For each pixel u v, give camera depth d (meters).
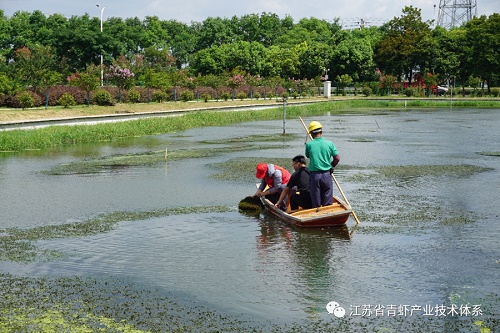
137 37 89.19
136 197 13.71
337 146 24.31
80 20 94.50
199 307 7.21
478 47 74.25
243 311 7.09
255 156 20.98
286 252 9.45
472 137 28.36
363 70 81.62
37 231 10.71
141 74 52.81
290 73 82.69
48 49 40.91
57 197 13.75
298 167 11.66
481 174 17.02
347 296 7.56
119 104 40.22
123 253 9.40
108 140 26.98
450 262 8.88
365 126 35.28
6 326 6.61
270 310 7.12
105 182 15.74
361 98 68.94
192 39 105.94
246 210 12.28
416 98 68.81
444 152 22.31
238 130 32.56
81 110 35.50
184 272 8.48
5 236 10.38
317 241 10.07
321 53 83.06
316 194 11.23
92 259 9.09
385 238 10.24
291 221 11.14
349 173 17.17
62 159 20.41
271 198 12.35
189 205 12.84
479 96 73.06
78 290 7.75
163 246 9.79
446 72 76.81
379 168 18.16
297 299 7.46
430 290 7.75
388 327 6.66
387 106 61.00
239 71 69.88
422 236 10.34
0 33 86.06
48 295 7.57
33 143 24.02
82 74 39.09
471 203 13.02
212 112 40.31
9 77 37.53
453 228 10.88
